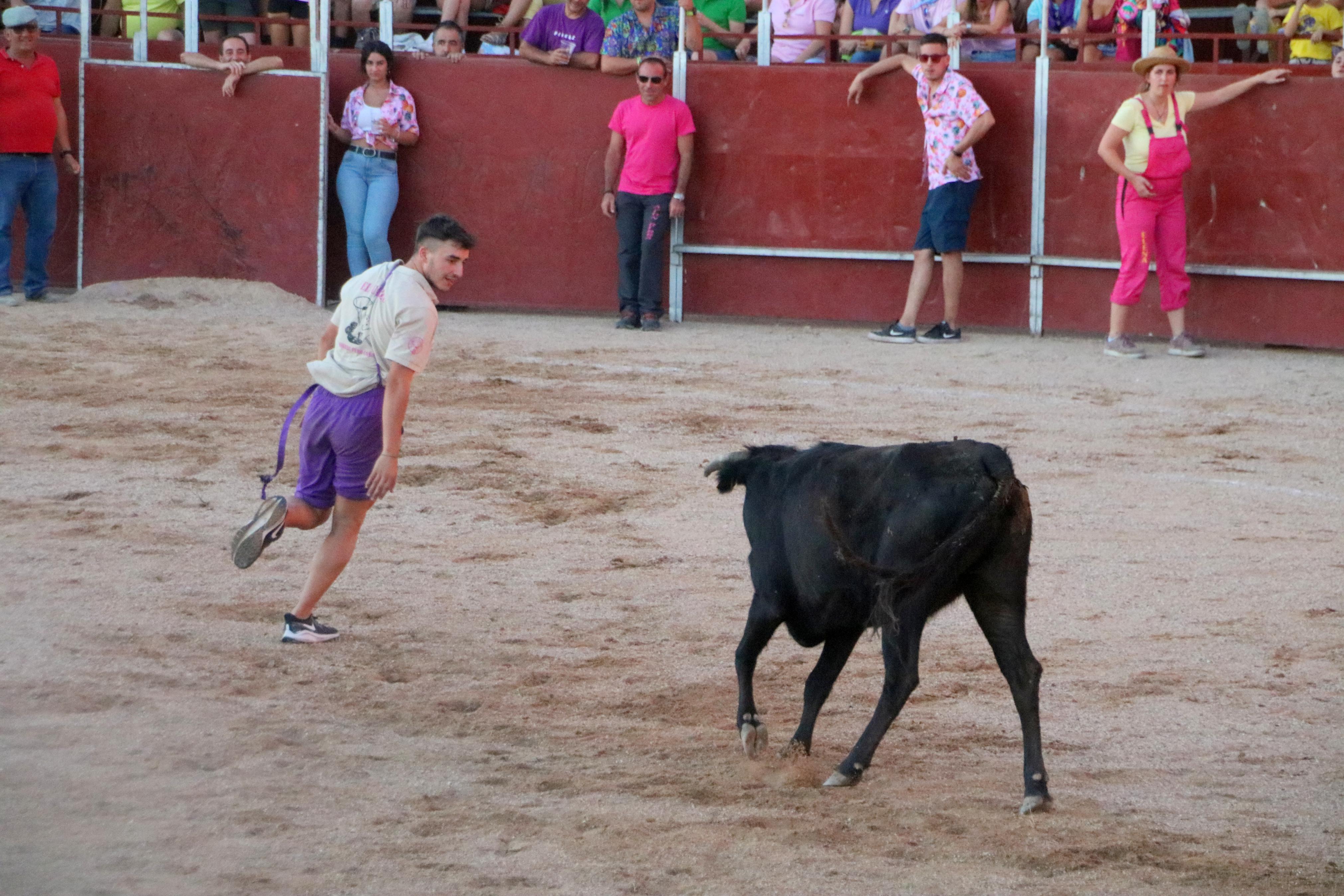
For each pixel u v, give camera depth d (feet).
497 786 47.96
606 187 156.56
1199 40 178.29
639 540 80.33
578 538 80.38
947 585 46.14
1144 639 66.33
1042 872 41.88
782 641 65.77
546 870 41.06
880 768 51.06
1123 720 56.34
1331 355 145.89
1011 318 157.58
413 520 82.58
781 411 113.70
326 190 164.25
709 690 59.06
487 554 77.00
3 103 150.20
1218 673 61.87
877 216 158.30
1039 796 46.65
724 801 47.19
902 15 160.97
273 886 39.32
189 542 76.13
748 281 162.81
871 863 42.22
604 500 87.71
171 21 172.96
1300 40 159.22
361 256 163.22
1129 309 142.10
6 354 125.18
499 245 166.30
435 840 43.01
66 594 66.80
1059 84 152.25
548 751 51.70
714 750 52.42
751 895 39.86
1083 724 55.93
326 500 63.05
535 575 73.77
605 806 46.32
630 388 121.70
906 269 158.92
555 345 142.82
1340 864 42.98
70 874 39.37
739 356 139.13
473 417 108.58
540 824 44.55
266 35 180.86
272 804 45.24
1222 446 105.81
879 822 45.60
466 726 53.93
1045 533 83.76
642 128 152.05
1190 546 81.20
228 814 44.29
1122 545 81.35
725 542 80.23
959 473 45.96
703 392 120.88
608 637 65.16
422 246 60.90
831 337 153.07
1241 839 44.91
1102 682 60.80
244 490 86.43
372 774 48.47
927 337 149.89
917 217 157.28
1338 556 79.41
